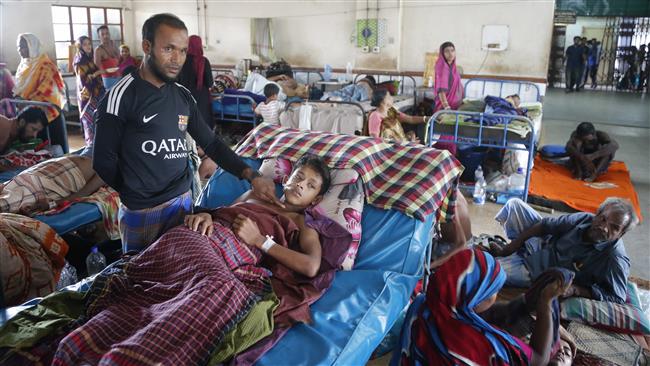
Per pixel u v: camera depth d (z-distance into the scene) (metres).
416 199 2.56
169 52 1.98
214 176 3.04
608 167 5.85
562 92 14.31
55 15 8.41
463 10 7.04
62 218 3.08
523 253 3.18
